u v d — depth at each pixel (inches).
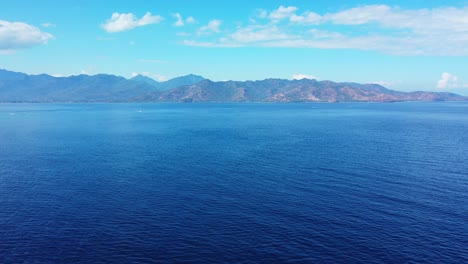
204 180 2316.7
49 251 1363.2
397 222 1600.6
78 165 2800.2
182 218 1668.3
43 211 1768.0
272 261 1284.4
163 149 3582.7
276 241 1430.9
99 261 1291.8
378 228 1540.4
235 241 1433.3
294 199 1916.8
